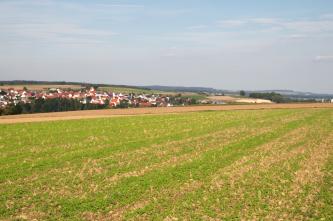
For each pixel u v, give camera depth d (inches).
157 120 2368.4
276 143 1461.6
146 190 811.4
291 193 788.0
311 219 643.5
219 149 1322.6
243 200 742.5
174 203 723.4
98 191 805.9
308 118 2469.2
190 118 2496.3
